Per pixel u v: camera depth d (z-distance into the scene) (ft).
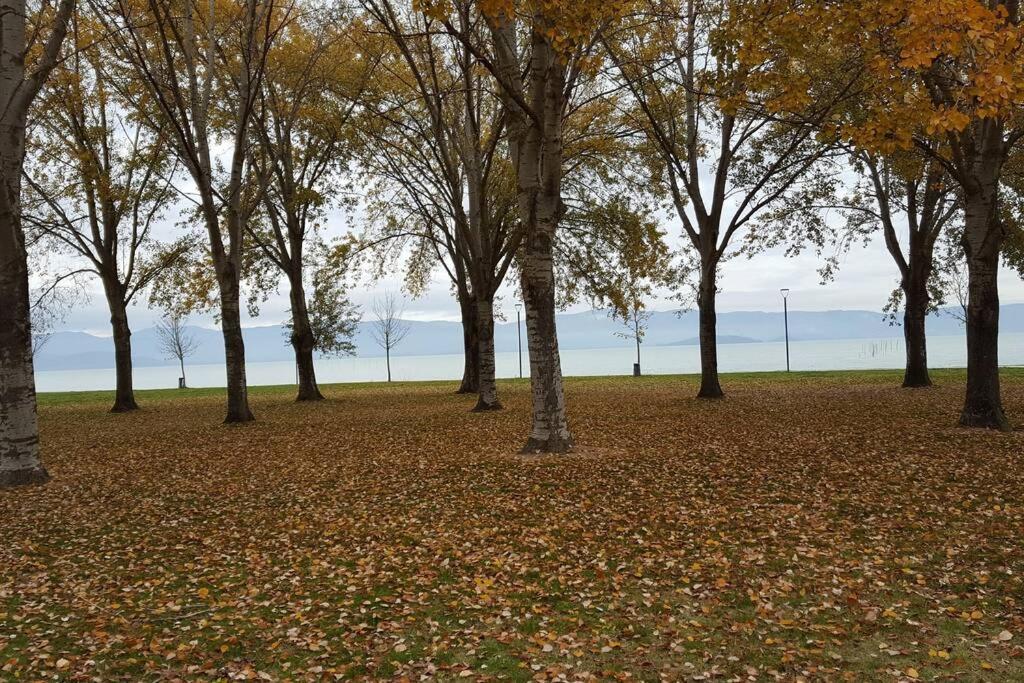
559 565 26.22
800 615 20.81
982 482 34.47
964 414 50.80
